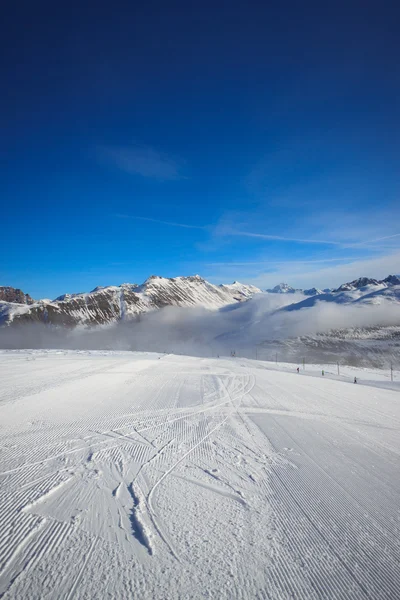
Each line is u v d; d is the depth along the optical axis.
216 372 28.92
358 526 5.00
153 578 3.77
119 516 5.05
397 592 3.66
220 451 8.18
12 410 11.06
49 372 20.69
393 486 6.43
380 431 10.77
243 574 3.89
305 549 4.41
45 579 3.70
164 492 5.91
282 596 3.56
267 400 15.95
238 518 5.13
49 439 8.51
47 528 4.67
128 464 7.12
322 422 11.75
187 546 4.39
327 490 6.20
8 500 5.40
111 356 38.53
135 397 14.81
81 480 6.25
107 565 3.96
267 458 7.81
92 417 10.89
